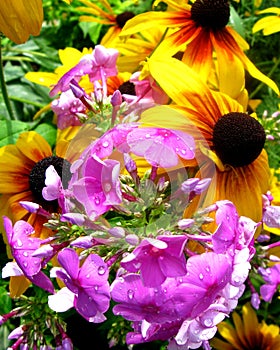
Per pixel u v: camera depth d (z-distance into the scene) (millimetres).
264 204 349
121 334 348
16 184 359
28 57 535
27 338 310
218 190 337
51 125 457
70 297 271
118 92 287
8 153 362
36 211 292
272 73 476
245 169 346
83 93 321
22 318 329
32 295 369
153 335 266
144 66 362
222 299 270
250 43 504
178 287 248
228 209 271
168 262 241
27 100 465
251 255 287
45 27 553
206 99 344
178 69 345
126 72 415
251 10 510
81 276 257
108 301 253
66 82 343
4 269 296
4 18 352
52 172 279
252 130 337
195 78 345
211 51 375
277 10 409
